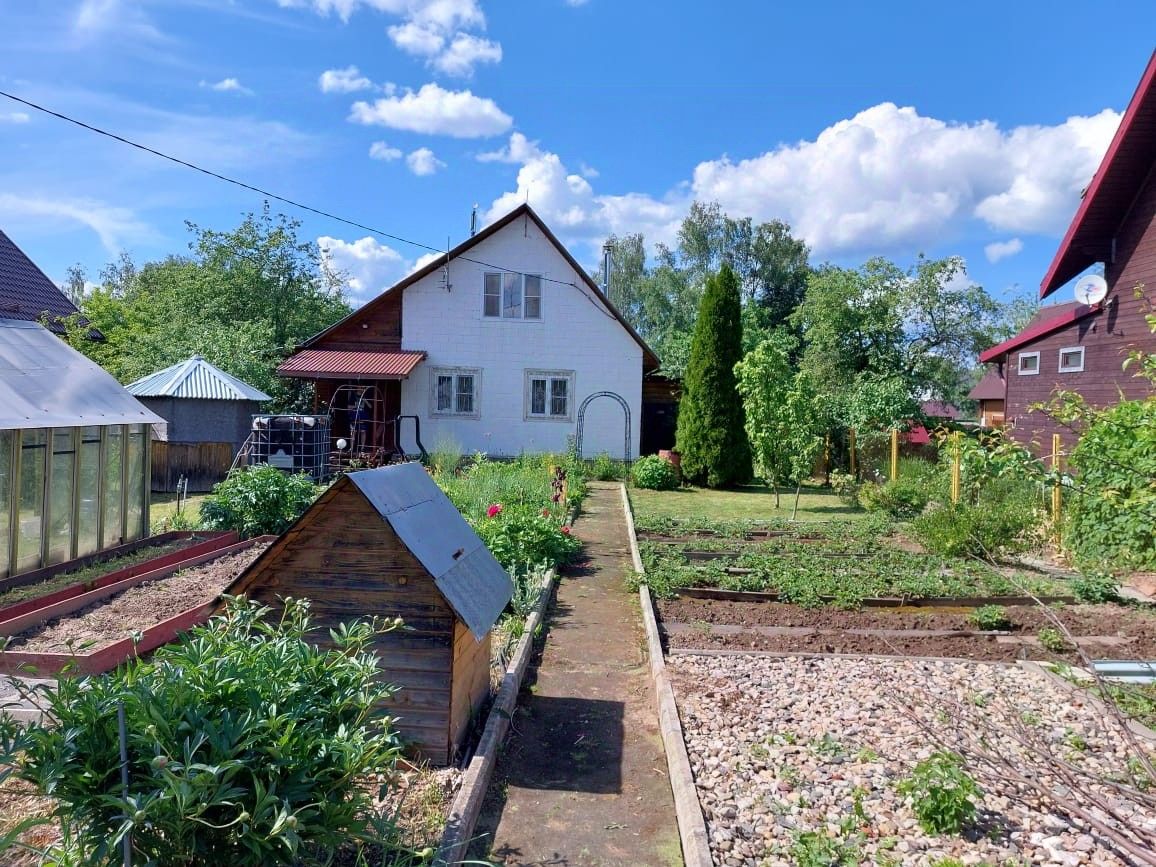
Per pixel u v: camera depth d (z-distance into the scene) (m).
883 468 18.31
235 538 10.48
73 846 2.71
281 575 4.29
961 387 29.69
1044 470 5.91
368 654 3.74
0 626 5.98
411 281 23.34
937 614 7.62
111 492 9.68
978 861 3.30
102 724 2.63
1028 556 10.41
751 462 20.47
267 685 2.86
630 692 5.66
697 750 4.48
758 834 3.58
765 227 45.22
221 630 3.37
